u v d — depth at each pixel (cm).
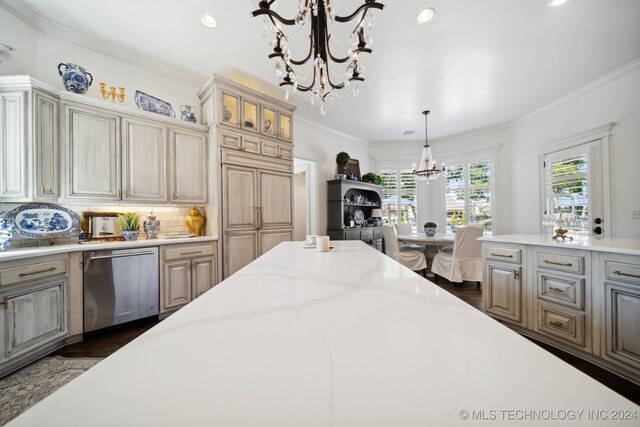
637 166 279
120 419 28
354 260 133
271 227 326
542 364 38
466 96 359
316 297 72
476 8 204
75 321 200
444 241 366
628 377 158
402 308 63
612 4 201
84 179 221
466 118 440
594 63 280
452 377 35
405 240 394
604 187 307
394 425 27
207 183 297
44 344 181
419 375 35
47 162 202
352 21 216
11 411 135
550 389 32
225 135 287
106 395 32
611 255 162
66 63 232
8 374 163
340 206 457
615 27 226
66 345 199
